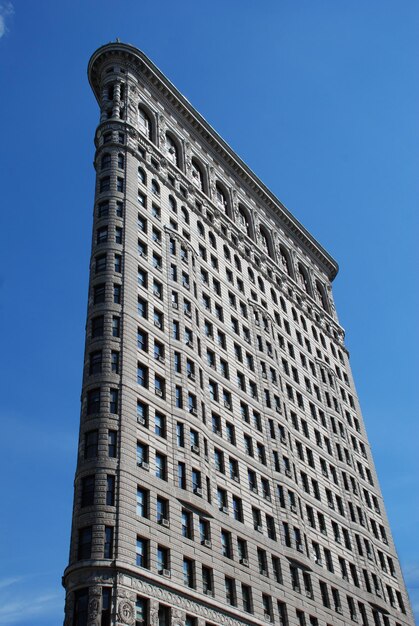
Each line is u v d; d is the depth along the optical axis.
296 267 111.88
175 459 62.00
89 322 65.12
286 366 91.62
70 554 52.59
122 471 55.94
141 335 66.44
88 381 61.06
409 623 87.25
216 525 63.50
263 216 108.50
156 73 93.38
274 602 65.56
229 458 70.62
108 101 86.81
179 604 54.50
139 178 79.94
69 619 49.12
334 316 117.56
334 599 75.44
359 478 94.94
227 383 76.50
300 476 81.38
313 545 77.00
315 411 93.00
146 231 75.44
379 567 87.50
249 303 89.69
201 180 97.00
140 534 54.47
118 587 50.09
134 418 59.94
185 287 76.25
